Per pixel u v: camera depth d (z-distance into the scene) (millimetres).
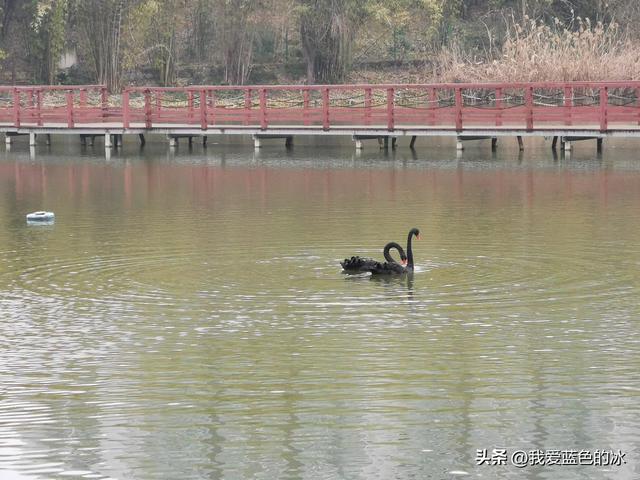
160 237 23672
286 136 48188
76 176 37469
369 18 64250
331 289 18328
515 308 17016
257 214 27266
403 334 15586
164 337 15578
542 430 12109
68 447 11758
